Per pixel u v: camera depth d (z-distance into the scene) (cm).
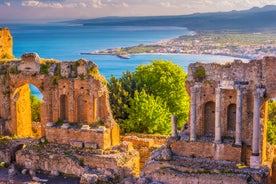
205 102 4788
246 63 4525
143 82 7419
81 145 5331
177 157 4769
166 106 7294
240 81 4562
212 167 4528
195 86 4738
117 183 4809
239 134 4541
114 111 6844
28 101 6203
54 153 5331
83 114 5547
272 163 4888
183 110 7344
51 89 5606
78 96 5516
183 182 4531
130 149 5366
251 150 4566
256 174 4303
